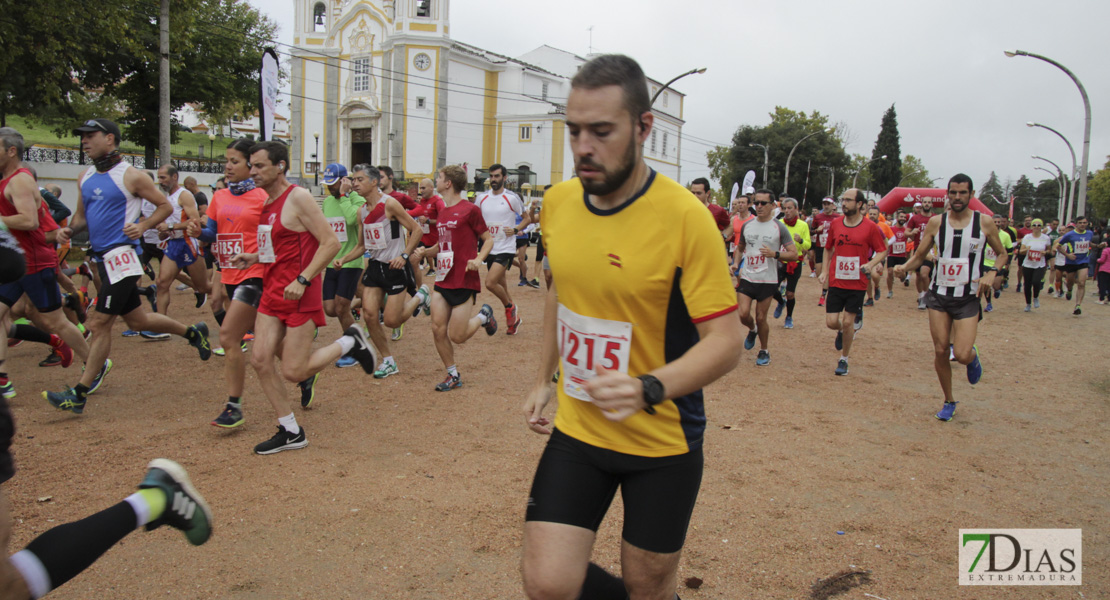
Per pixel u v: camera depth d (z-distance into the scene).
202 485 4.18
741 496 4.29
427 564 3.37
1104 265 16.33
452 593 3.13
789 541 3.73
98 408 5.67
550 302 2.53
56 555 2.02
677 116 61.97
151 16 23.02
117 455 4.63
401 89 44.41
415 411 5.87
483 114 49.50
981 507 4.28
